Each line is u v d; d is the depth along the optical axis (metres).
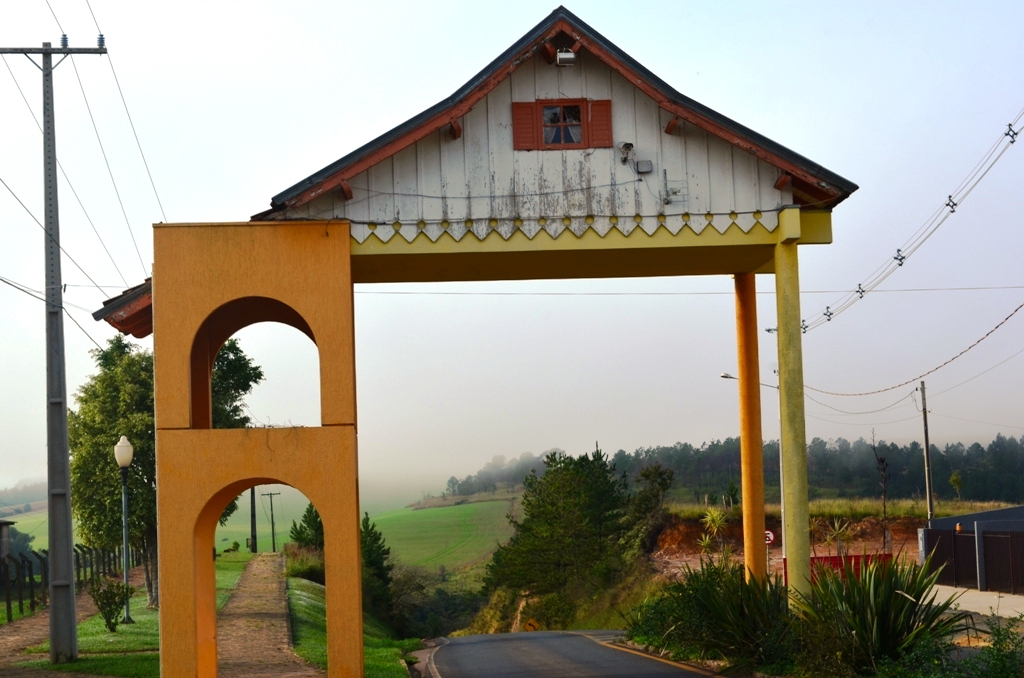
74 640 16.33
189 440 14.26
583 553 59.28
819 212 16.02
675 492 133.50
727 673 15.56
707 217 15.47
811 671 14.06
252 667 17.36
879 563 14.43
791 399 15.43
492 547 182.00
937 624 13.95
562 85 15.52
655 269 17.38
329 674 13.97
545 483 62.69
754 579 15.82
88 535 26.41
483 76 14.98
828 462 149.50
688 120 15.30
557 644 26.62
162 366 14.41
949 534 31.22
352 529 14.21
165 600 13.99
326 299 14.70
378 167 15.13
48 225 16.91
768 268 17.58
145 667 15.62
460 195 15.22
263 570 37.59
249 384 28.95
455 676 18.31
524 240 15.23
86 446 26.36
